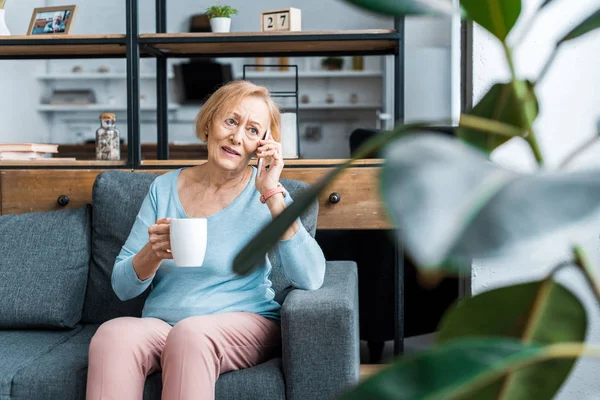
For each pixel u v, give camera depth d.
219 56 3.02
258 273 2.12
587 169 0.31
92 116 7.75
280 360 2.01
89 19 7.52
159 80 3.02
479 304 0.53
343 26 7.71
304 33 2.66
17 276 2.35
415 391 0.36
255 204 2.13
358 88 8.02
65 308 2.33
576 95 2.24
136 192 2.45
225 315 1.98
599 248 2.10
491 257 0.27
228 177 2.14
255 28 7.67
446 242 0.27
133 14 2.69
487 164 0.33
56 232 2.42
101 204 2.45
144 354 1.87
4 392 1.89
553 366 0.49
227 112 2.10
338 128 8.06
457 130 0.56
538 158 0.48
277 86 7.94
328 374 1.85
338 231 3.04
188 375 1.79
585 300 2.15
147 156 5.73
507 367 0.37
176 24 7.59
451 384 0.36
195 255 1.83
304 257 2.01
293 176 2.57
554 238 0.27
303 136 8.05
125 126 7.73
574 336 0.50
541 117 2.25
